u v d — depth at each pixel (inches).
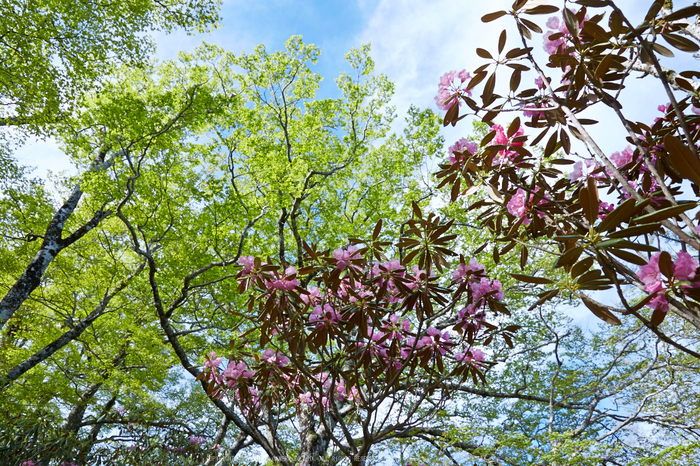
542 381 339.6
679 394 246.8
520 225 88.4
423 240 106.5
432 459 197.0
